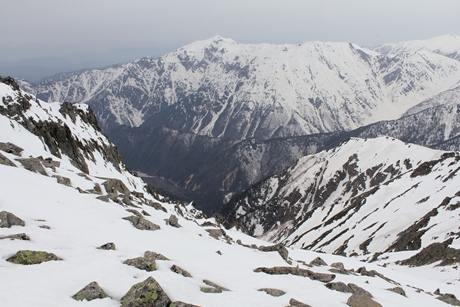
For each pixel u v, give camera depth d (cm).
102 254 2723
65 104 11381
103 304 1977
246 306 2352
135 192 6019
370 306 2728
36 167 4388
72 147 9194
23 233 2603
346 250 14538
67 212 3441
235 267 3366
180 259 3133
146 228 3734
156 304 1983
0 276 2028
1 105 7456
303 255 5991
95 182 5216
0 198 3164
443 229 11150
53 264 2348
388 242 12988
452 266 8281
